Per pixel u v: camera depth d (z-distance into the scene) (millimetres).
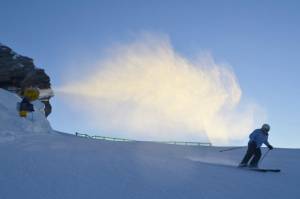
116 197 6840
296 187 9375
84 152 10812
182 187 8016
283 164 14055
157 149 15273
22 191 6656
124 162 9898
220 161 14031
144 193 7262
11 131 13102
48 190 6840
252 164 12297
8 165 8289
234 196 7727
